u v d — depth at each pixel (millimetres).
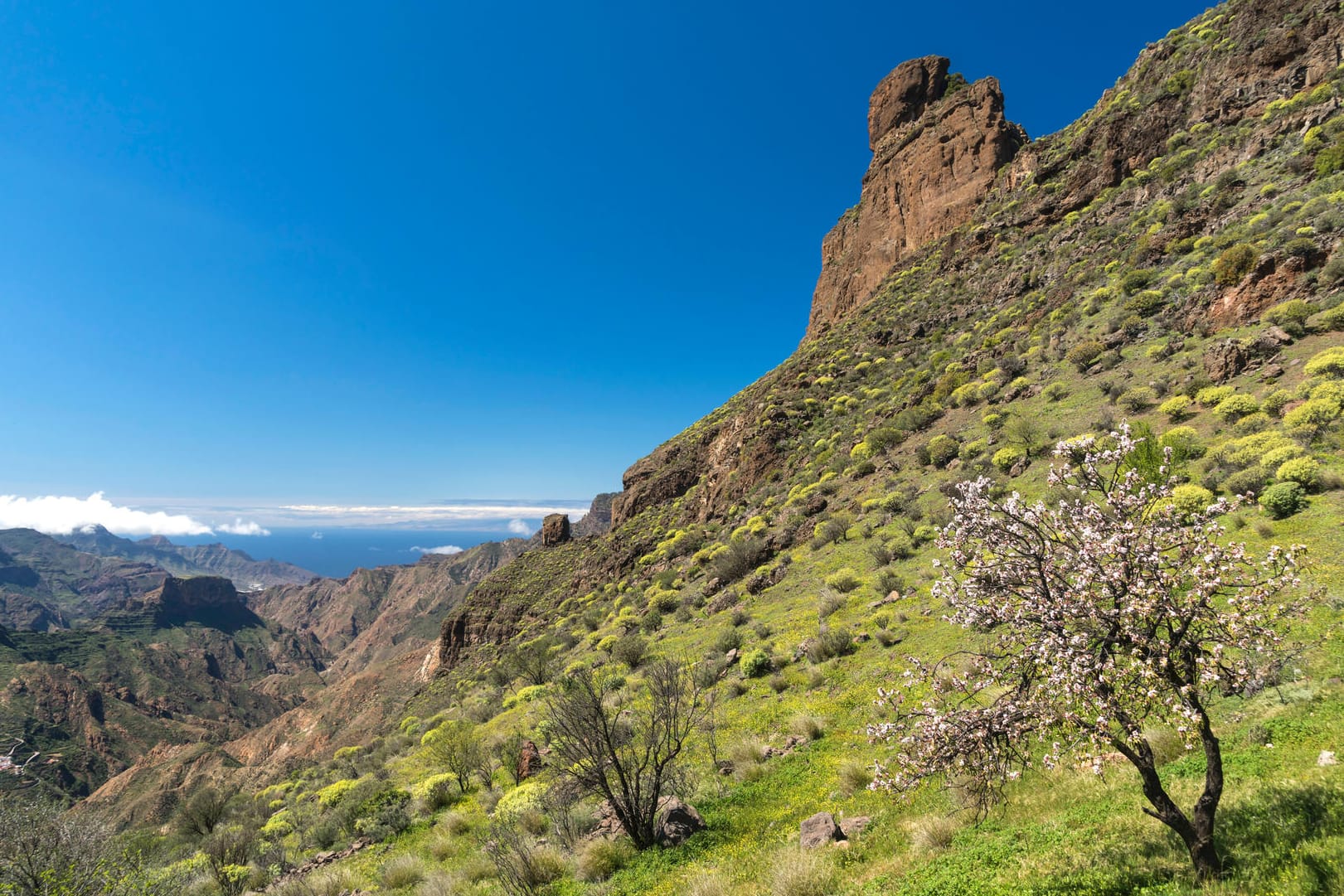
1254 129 40000
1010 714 5441
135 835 17078
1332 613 9680
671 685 14719
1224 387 22266
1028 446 26203
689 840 11070
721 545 41562
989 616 5746
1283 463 15953
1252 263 27562
